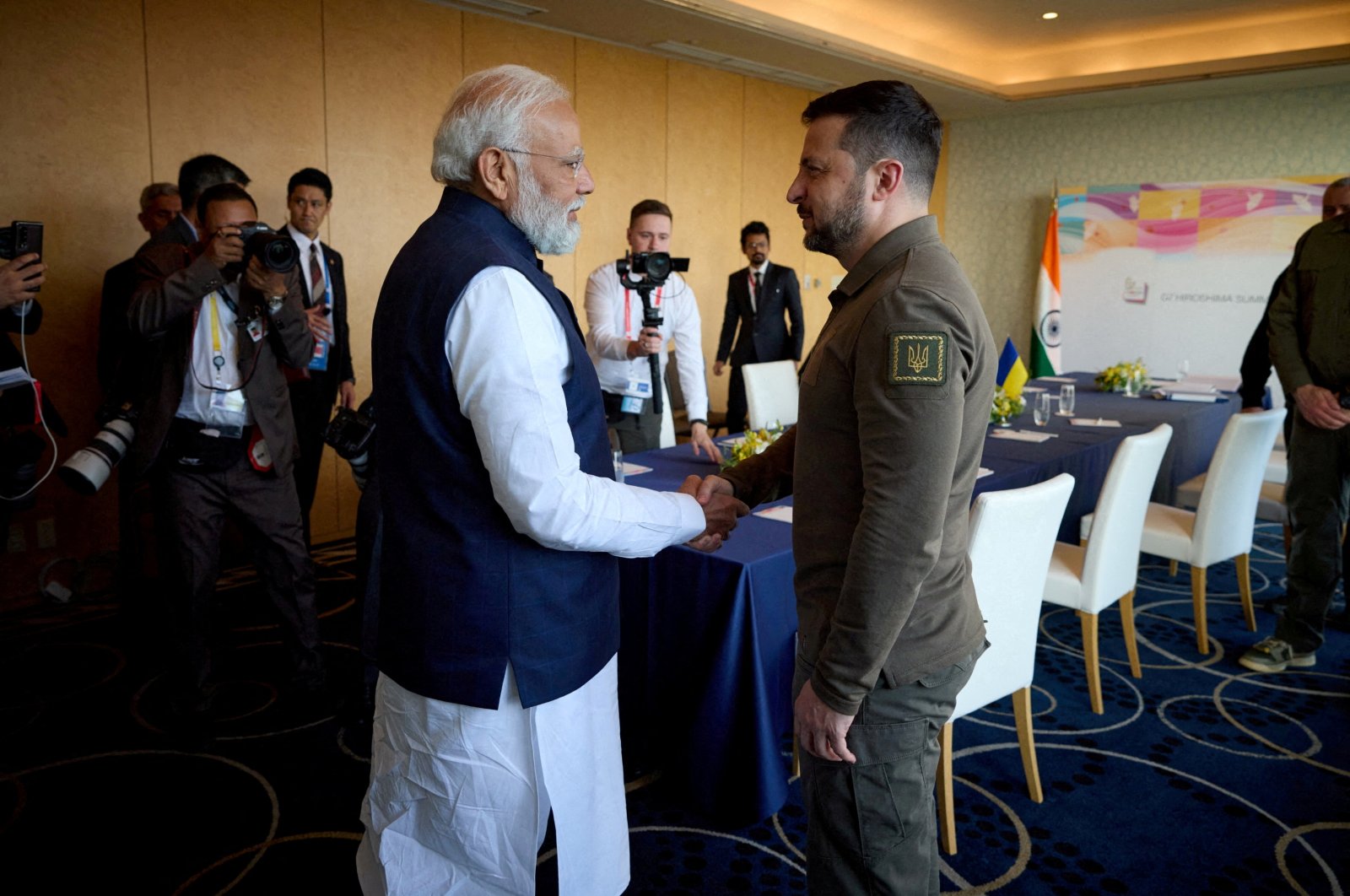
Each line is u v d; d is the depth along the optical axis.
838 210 1.36
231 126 4.21
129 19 3.85
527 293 1.26
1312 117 6.84
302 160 4.47
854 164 1.33
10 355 2.49
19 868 2.06
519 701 1.37
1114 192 7.65
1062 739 2.77
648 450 3.69
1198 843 2.25
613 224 6.02
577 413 1.37
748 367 4.51
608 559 1.49
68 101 3.72
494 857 1.40
